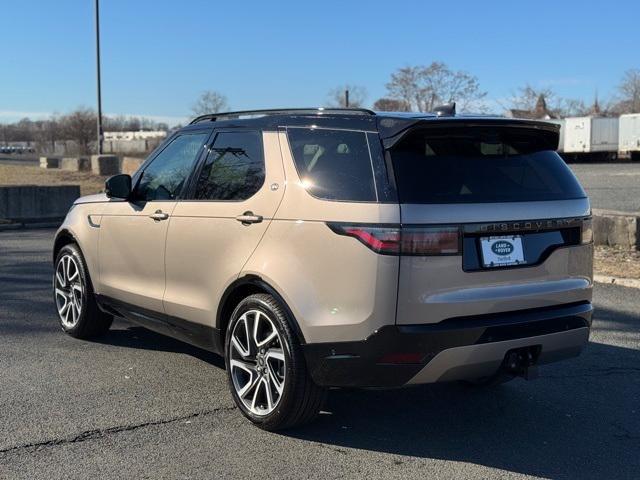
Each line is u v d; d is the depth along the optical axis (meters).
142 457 3.88
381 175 3.78
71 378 5.20
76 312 6.21
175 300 4.92
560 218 4.12
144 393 4.91
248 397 4.38
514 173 4.11
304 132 4.24
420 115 4.04
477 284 3.82
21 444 4.01
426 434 4.31
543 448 4.14
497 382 4.27
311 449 4.04
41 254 11.05
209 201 4.68
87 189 22.34
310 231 3.93
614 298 8.21
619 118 49.16
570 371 5.62
